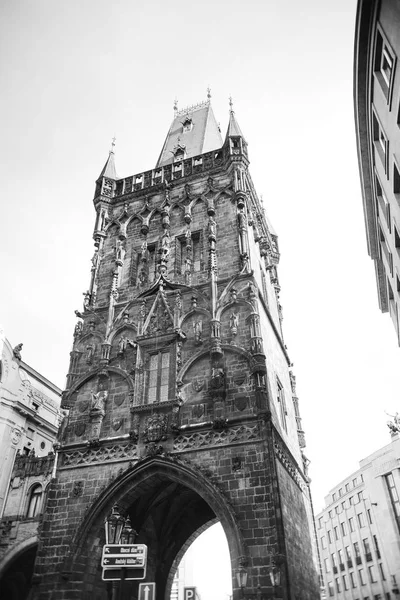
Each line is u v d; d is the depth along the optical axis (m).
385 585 77.25
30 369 51.09
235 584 21.53
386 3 19.92
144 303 32.78
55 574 24.27
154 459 25.92
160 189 39.78
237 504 23.42
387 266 35.81
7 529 39.09
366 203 34.06
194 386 28.08
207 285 32.06
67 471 27.47
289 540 23.77
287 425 32.41
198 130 49.56
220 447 25.28
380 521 78.62
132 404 28.67
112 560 18.39
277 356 35.16
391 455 79.31
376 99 24.84
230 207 36.00
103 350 31.58
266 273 40.88
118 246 37.31
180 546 34.53
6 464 42.97
